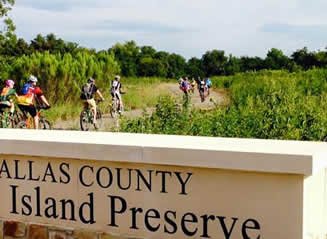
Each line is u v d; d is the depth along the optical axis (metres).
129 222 4.60
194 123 8.35
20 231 5.00
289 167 4.03
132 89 32.16
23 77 27.58
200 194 4.36
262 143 4.60
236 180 4.25
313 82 12.15
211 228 4.34
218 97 20.80
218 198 4.31
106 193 4.66
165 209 4.48
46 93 27.17
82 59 29.05
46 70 27.34
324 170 4.59
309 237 4.22
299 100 8.66
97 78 29.55
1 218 5.07
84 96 18.59
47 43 44.25
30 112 16.92
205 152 4.27
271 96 8.69
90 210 4.73
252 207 4.21
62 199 4.83
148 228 4.54
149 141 4.72
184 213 4.42
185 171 4.39
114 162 4.62
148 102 27.38
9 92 17.19
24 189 4.98
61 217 4.84
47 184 4.88
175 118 8.73
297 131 7.47
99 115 18.98
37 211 4.93
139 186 4.55
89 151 4.66
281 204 4.12
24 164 4.96
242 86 16.16
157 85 35.72
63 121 23.23
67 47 43.34
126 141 4.71
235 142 4.68
